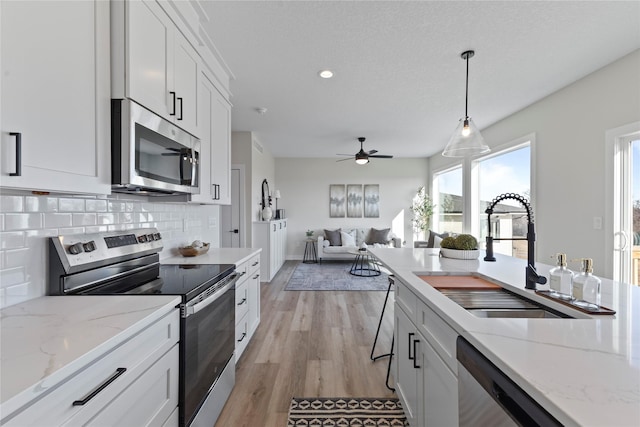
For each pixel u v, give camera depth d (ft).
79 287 4.51
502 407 2.36
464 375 3.12
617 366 2.22
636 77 7.85
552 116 10.69
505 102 11.51
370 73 9.16
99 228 5.36
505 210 14.08
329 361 8.09
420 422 4.71
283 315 11.57
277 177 24.03
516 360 2.31
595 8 6.18
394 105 11.89
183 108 5.98
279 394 6.66
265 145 19.42
